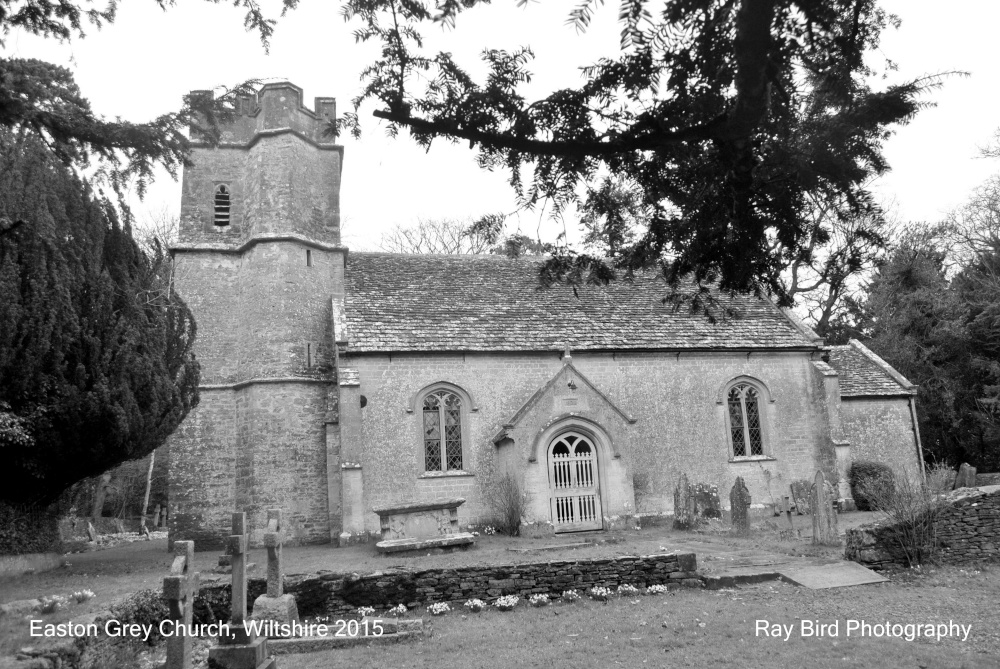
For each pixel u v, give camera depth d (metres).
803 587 12.50
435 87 4.18
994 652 8.60
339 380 21.31
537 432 21.25
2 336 13.30
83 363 14.98
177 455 21.98
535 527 20.62
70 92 6.94
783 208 4.77
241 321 23.16
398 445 21.80
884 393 27.27
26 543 15.24
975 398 33.03
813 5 3.99
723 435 24.62
